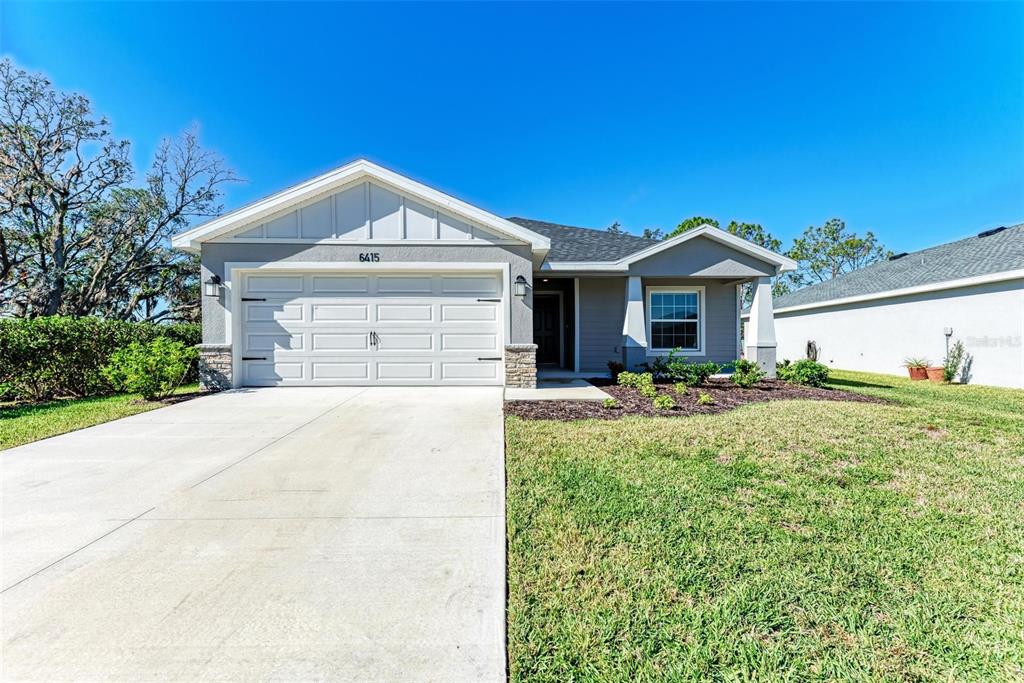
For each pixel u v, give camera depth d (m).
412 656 1.91
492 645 1.97
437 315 9.30
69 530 3.02
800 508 3.36
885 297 14.84
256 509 3.37
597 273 11.29
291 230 9.01
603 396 8.15
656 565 2.59
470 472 4.17
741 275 11.21
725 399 8.18
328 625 2.09
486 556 2.70
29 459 4.56
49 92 18.83
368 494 3.65
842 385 11.35
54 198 20.08
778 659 1.89
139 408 7.17
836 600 2.27
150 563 2.61
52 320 8.84
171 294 25.05
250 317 9.17
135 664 1.85
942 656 1.90
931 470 4.18
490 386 9.32
